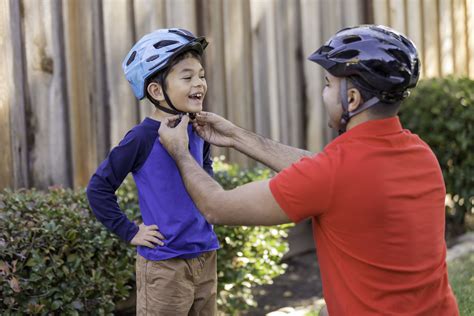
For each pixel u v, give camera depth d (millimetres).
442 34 7961
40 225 3594
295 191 2129
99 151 4750
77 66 4625
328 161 2146
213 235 3096
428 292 2178
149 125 2955
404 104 6641
